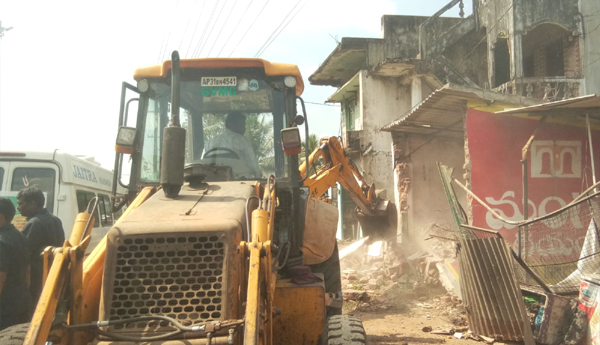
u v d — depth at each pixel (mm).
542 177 9773
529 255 6574
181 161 3785
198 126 5152
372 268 11383
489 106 10945
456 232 6770
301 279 4238
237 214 3451
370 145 18812
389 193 18734
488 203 9742
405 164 15523
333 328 3596
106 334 3000
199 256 3156
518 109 8750
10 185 7941
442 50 19047
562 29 16984
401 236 14461
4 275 4543
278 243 4699
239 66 5180
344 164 9859
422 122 13578
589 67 16375
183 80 5211
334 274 5484
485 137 9969
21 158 8008
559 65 17812
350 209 21297
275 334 4000
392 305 8445
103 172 10266
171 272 3139
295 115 5199
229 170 4863
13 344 3197
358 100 21344
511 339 6004
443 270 8984
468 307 6527
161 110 5219
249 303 2859
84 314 3197
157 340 2979
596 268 6094
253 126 5137
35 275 5223
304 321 4020
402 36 20516
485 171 9852
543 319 5785
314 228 5223
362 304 8648
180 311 3098
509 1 16672
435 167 15758
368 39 20375
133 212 3494
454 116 12656
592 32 16562
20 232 4852
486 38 18547
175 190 3797
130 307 3098
